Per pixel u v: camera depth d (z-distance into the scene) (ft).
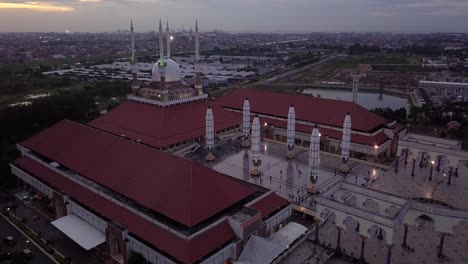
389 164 362.94
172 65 420.36
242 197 234.99
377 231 246.27
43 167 295.28
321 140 389.39
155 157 251.19
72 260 221.25
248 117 397.60
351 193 253.65
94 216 235.61
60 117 473.67
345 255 223.71
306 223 263.70
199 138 391.65
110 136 294.66
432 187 311.68
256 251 202.08
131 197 230.07
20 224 258.37
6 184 326.03
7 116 420.36
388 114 535.60
